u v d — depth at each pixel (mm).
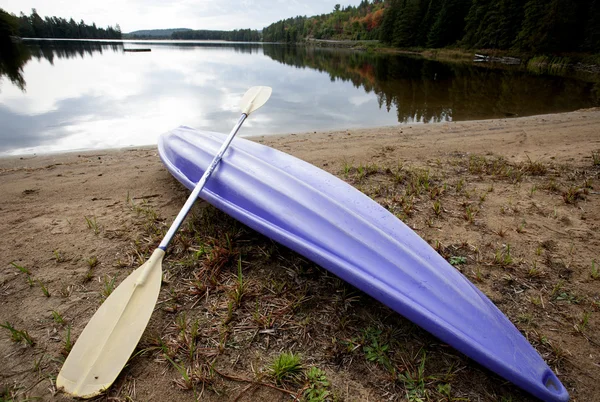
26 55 21500
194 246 2113
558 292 1842
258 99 3230
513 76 15578
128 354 1408
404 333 1586
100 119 6238
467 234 2332
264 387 1340
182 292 1773
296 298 1735
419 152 4156
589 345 1540
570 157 3818
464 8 34719
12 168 3629
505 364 1343
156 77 12539
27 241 2166
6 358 1432
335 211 1917
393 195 2854
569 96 10039
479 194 2904
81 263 1977
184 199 2738
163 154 2922
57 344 1499
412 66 20469
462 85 12102
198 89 9867
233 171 2314
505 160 3791
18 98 7879
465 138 4938
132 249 2105
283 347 1506
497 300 1788
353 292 1784
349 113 7449
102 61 19375
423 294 1543
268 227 1883
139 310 1560
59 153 4246
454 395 1338
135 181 3111
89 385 1314
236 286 1775
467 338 1398
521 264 2049
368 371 1414
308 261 1993
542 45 23047
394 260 1671
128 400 1294
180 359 1445
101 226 2340
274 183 2141
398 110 7832
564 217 2543
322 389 1331
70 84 10148
